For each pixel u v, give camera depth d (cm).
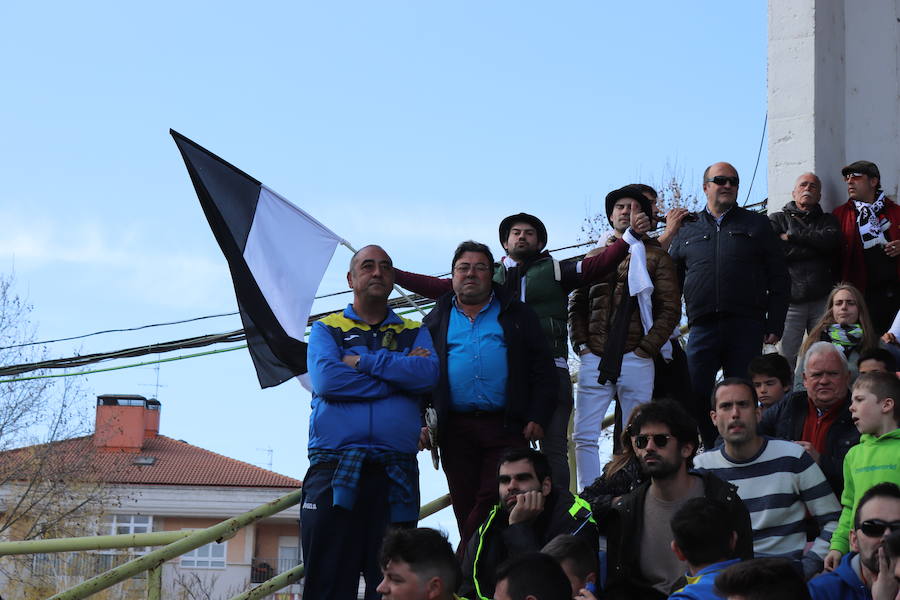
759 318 1079
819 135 1264
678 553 667
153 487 4459
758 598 529
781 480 795
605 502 785
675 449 754
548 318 1014
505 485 794
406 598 634
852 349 1004
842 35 1328
